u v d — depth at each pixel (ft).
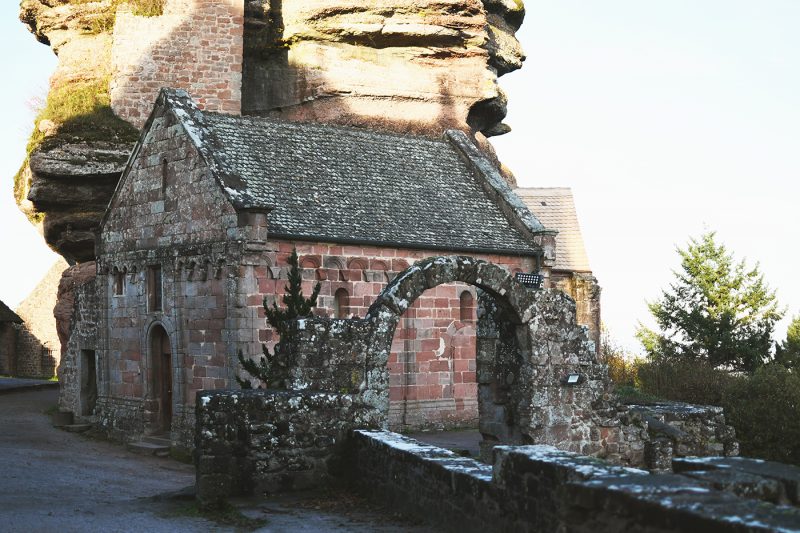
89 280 111.65
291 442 49.21
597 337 146.51
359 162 108.99
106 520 45.47
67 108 130.00
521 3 172.14
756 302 196.95
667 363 143.02
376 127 148.05
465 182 115.55
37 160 119.34
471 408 104.37
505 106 165.37
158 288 99.66
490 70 161.68
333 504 46.24
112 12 136.98
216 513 45.93
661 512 24.17
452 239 103.14
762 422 110.83
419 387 100.78
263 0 143.54
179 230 95.25
